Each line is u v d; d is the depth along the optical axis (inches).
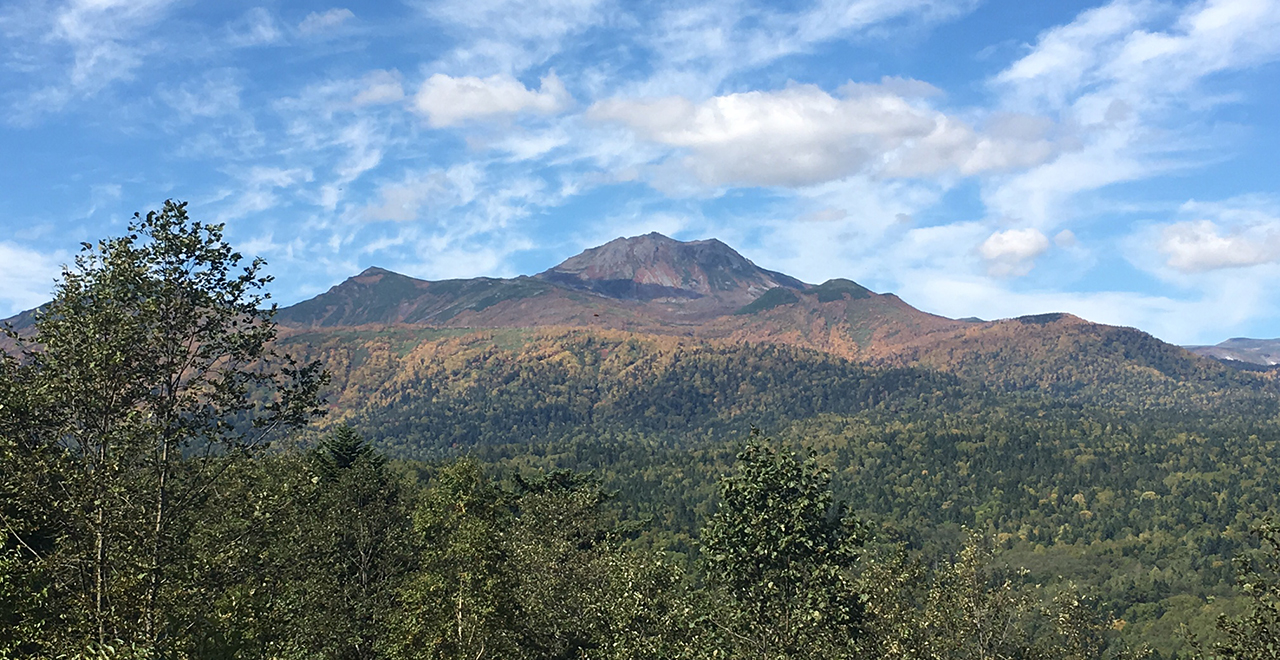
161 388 1031.6
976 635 1095.0
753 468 1254.3
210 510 1051.9
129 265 973.8
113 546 933.8
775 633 1017.5
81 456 968.9
